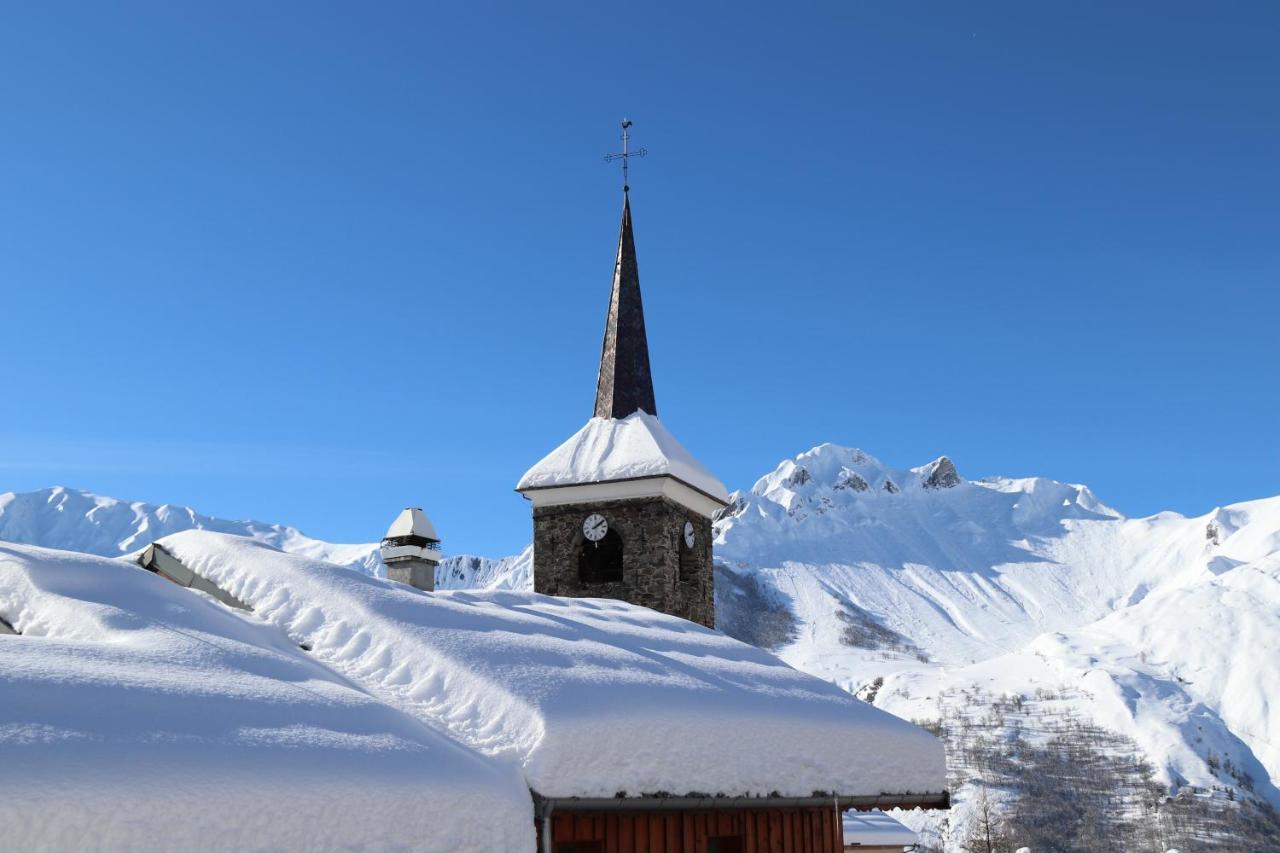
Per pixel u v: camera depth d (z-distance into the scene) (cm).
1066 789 17512
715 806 1589
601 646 1772
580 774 1399
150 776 959
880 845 3850
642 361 3912
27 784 884
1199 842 16200
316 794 1054
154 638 1267
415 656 1513
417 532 2603
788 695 1883
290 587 1638
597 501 3444
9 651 1100
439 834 1145
